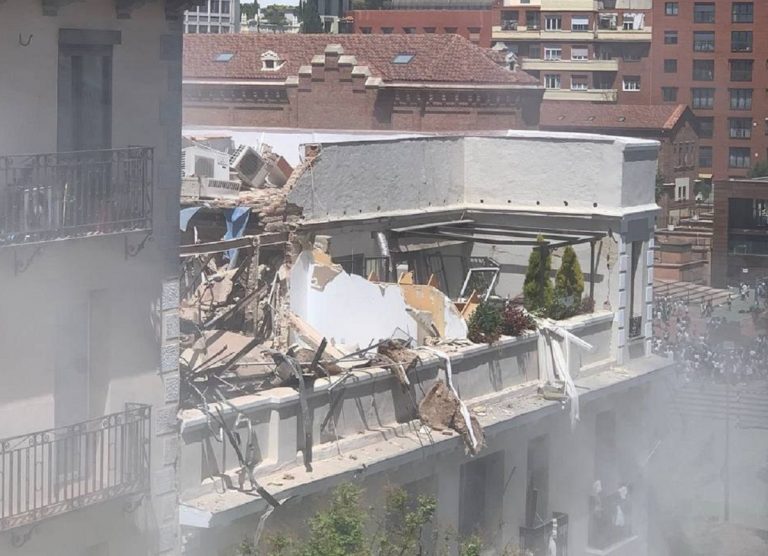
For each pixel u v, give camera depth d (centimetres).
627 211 5138
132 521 3262
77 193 3083
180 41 3319
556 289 4972
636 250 5275
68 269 3116
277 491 3469
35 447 3009
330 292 4328
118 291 3241
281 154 5781
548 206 5253
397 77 10294
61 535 3125
